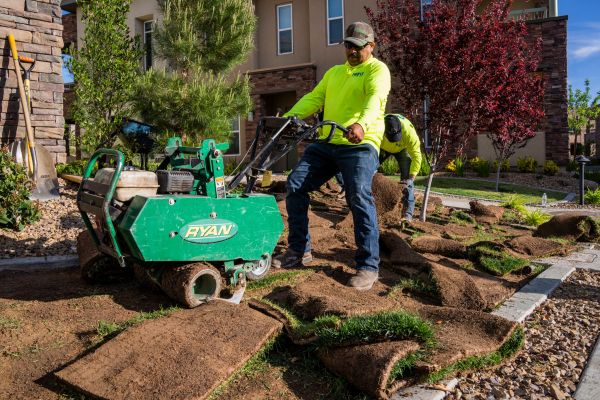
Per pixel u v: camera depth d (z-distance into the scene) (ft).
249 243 13.03
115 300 13.28
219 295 12.82
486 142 55.01
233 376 9.34
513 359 10.90
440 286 13.89
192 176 12.37
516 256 19.17
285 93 59.77
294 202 15.21
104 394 8.27
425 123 26.45
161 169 13.50
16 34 30.71
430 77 24.50
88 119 34.53
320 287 13.53
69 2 66.33
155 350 9.44
